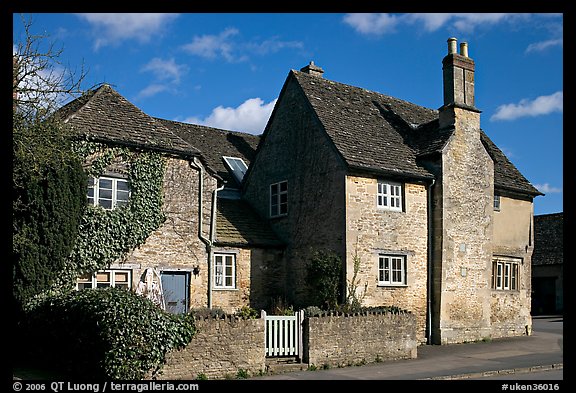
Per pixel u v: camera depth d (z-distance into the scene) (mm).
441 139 22906
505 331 24812
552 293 42781
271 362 15828
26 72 15977
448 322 21906
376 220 21125
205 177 20547
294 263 22406
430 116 27578
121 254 18234
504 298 24984
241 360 14852
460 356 18672
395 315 18109
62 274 17016
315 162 22062
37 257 15883
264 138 24922
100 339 12867
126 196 18672
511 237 25828
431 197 22516
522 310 25734
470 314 22625
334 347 16656
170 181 19578
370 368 16297
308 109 22781
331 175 21297
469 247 22891
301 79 23828
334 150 21203
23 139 15508
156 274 18750
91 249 17594
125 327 12867
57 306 14438
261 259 22094
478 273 23062
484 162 23844
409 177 21766
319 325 16453
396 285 21266
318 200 21719
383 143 22922
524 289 26016
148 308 13445
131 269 18391
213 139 28516
